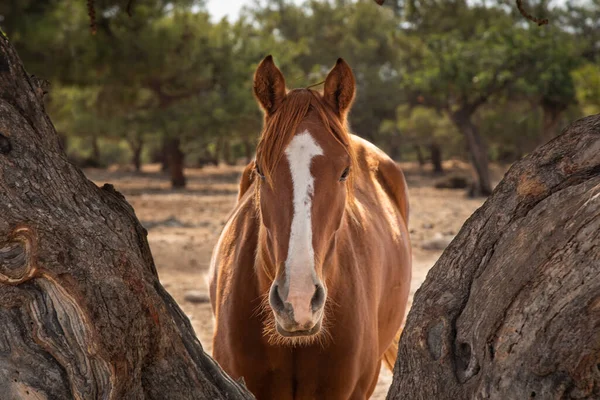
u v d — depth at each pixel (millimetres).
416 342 2160
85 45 15562
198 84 22922
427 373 2115
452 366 2078
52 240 1878
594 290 1788
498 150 42531
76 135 28688
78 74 15906
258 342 2971
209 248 10445
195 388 2127
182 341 2197
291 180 2434
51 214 1912
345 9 38406
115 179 31891
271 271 2752
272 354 2955
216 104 23016
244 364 3021
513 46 20844
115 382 1929
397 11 36625
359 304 3041
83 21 15547
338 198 2543
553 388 1857
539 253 1915
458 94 21531
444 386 2064
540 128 28031
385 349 3967
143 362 2061
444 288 2191
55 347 1871
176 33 18234
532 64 20891
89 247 1947
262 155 2523
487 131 29391
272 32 37750
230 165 47250
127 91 20422
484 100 21844
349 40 36250
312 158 2465
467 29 25328
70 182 2029
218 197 21656
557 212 1924
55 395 1871
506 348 1933
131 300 1990
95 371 1903
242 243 3133
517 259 1975
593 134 2047
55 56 15383
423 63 22359
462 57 21000
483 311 2014
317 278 2367
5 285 1823
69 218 1953
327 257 2637
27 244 1830
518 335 1913
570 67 20734
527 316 1898
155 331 2066
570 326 1822
